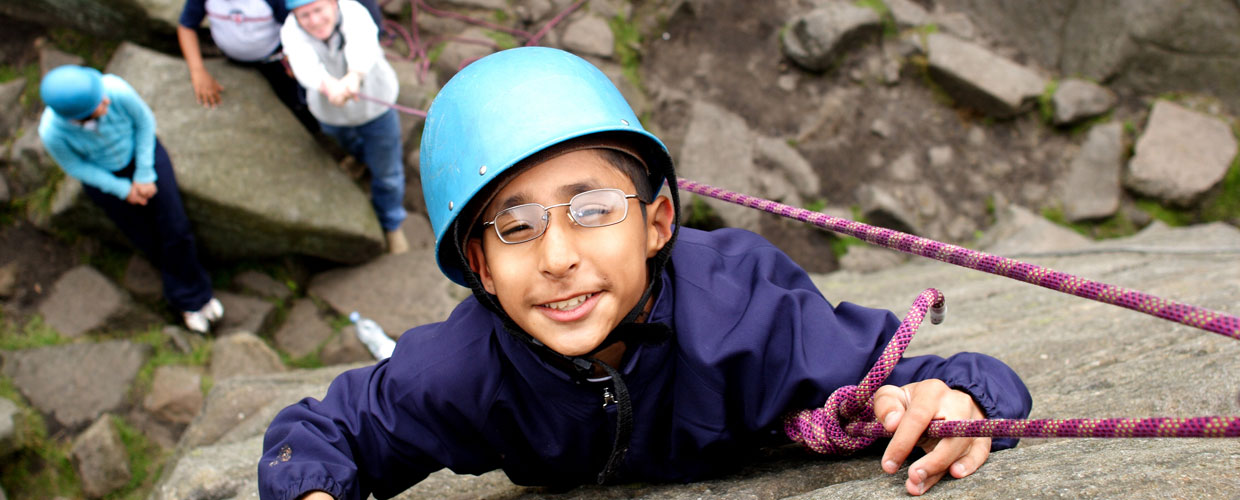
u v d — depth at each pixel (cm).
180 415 480
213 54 556
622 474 187
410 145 591
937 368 162
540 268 142
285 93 548
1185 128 614
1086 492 127
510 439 178
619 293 146
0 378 481
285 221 507
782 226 608
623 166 148
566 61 154
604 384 166
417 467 176
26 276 518
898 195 620
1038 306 354
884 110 644
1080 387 219
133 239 482
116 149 426
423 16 638
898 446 145
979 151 638
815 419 165
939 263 549
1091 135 630
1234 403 173
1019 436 131
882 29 656
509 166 139
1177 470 128
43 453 464
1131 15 621
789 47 650
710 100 640
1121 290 114
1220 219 604
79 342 500
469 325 172
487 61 155
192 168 486
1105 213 610
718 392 166
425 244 585
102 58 562
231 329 518
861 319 171
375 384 175
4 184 529
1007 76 634
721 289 169
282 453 165
